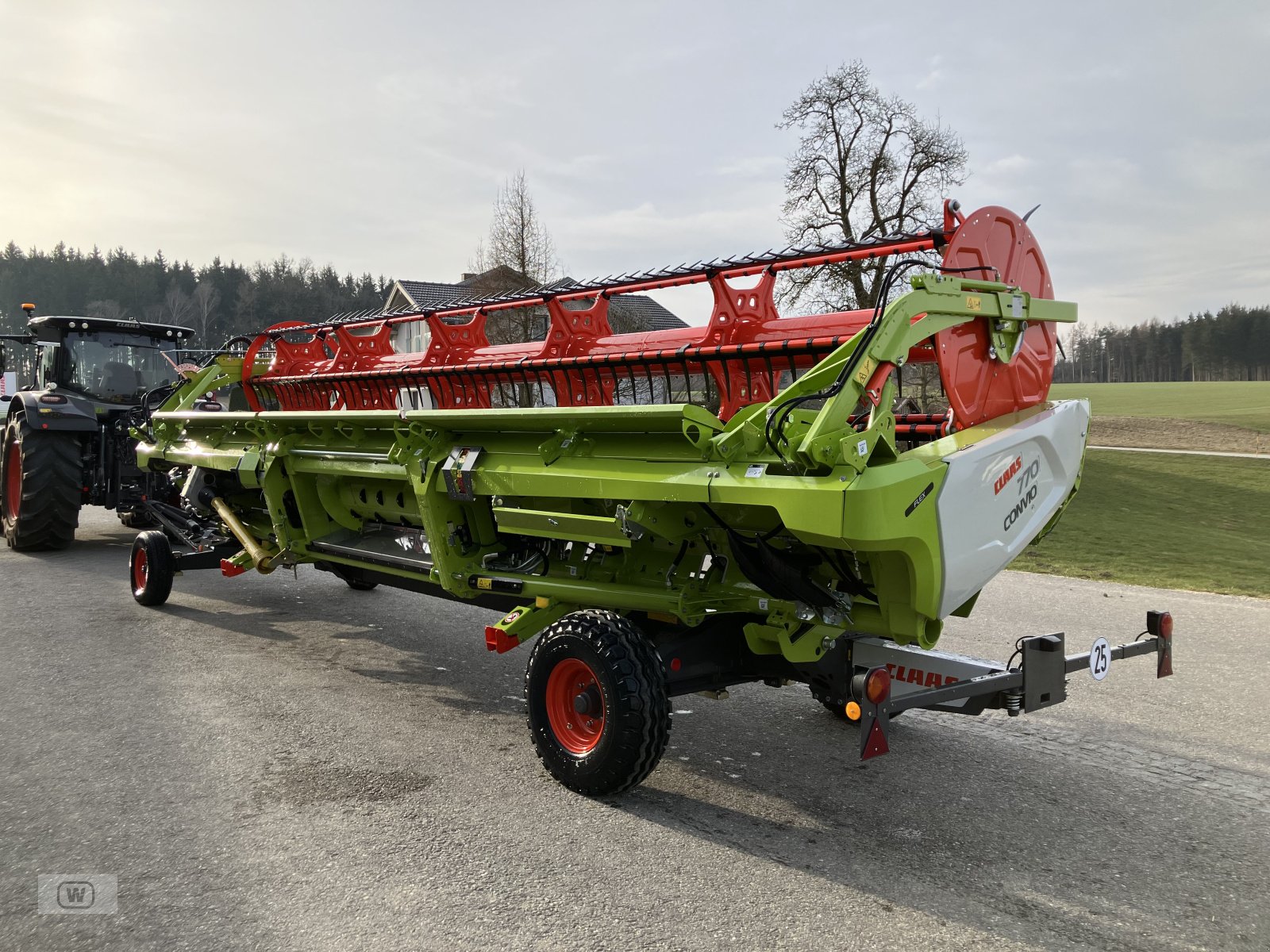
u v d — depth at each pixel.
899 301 3.19
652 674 3.52
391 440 4.94
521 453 4.08
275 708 4.71
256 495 7.07
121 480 9.69
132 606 7.07
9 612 6.80
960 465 3.22
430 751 4.15
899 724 4.64
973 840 3.32
